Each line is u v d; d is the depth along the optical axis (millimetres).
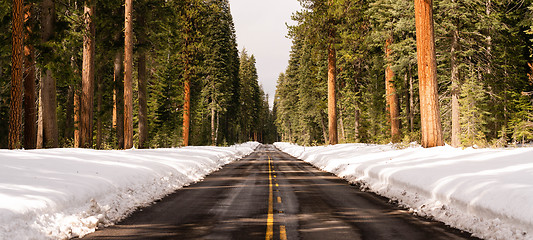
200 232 6285
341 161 19516
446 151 15055
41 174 8875
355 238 5855
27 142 17391
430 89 16812
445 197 7902
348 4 30781
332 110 34500
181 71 41500
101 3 24531
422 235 6078
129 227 6707
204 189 12172
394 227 6648
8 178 7977
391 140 28500
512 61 25578
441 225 6828
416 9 17250
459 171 10016
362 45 32875
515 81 24812
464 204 7125
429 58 16859
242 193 11164
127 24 22266
